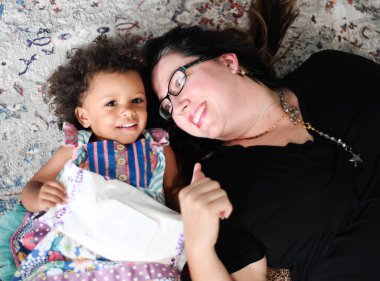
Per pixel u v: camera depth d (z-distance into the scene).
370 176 1.06
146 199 1.09
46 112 1.31
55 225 1.07
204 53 1.12
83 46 1.34
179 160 1.26
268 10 1.35
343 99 1.14
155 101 1.22
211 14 1.40
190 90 1.07
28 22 1.35
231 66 1.12
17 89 1.31
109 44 1.22
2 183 1.26
